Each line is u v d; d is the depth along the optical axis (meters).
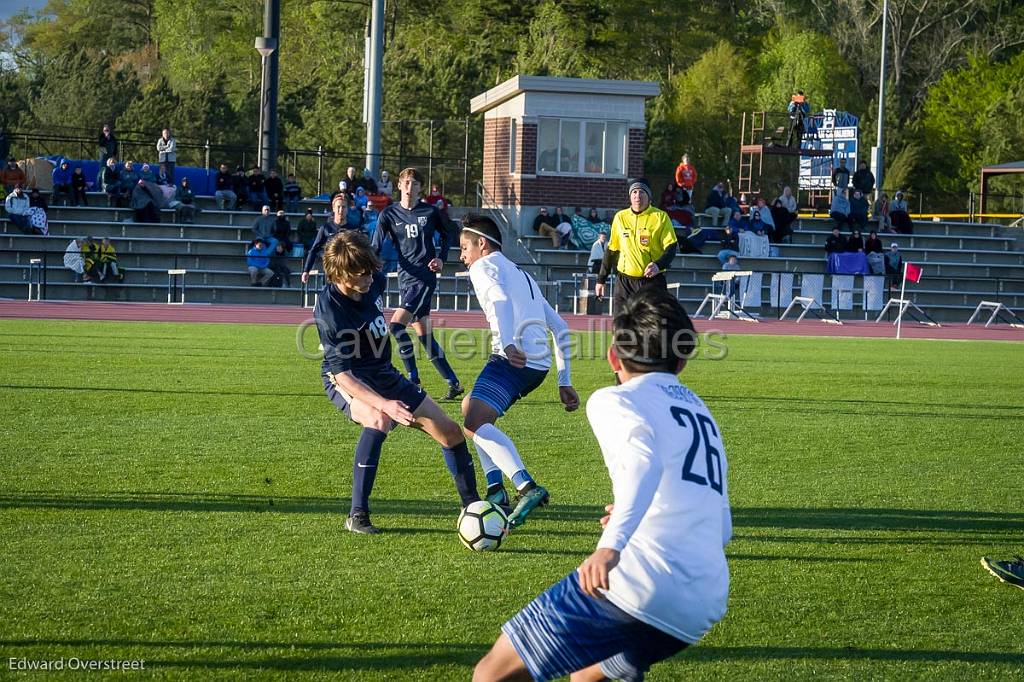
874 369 39.56
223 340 45.16
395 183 122.50
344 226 35.69
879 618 12.69
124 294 73.38
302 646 11.45
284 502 17.61
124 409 26.22
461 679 10.66
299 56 171.38
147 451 21.33
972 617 12.77
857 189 88.12
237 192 83.81
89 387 29.80
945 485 19.78
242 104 133.62
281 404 27.53
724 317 71.75
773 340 53.97
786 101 155.12
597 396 8.22
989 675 11.04
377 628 12.01
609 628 7.96
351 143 124.50
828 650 11.65
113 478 18.95
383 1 80.69
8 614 12.21
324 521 16.53
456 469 16.45
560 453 22.11
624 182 84.31
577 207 83.56
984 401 31.11
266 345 43.22
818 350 48.12
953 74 164.75
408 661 11.10
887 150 155.50
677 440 8.02
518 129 82.94
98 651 11.22
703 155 155.62
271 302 73.81
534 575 14.01
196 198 84.94
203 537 15.47
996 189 149.25
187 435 23.08
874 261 79.38
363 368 15.98
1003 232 94.94
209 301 73.31
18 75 165.25
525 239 81.06
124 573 13.75
